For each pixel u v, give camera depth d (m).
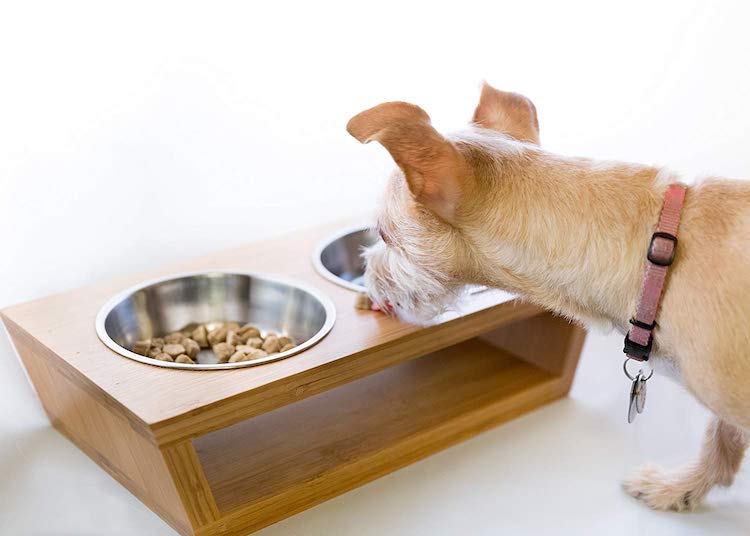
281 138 1.82
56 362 1.24
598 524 1.26
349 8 1.79
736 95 1.92
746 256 0.99
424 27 1.89
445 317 1.33
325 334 1.27
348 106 1.88
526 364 1.63
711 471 1.28
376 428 1.41
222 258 1.57
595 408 1.58
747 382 0.99
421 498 1.31
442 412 1.45
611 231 1.07
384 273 1.28
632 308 1.08
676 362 1.08
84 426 1.32
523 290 1.17
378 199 1.24
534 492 1.33
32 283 1.59
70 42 1.51
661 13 1.91
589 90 2.02
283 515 1.26
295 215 1.90
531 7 1.96
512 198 1.10
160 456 1.07
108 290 1.46
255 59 1.73
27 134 1.52
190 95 1.68
